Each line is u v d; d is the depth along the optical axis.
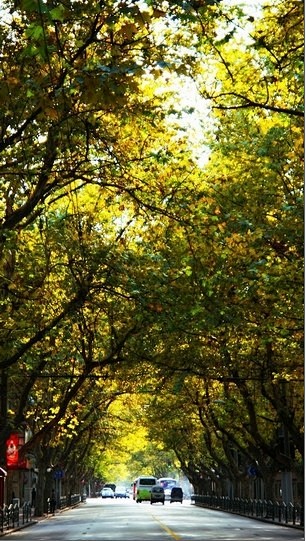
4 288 25.02
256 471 59.38
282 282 25.20
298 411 44.25
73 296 28.89
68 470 82.81
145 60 15.76
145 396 53.94
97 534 37.50
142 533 38.00
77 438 64.31
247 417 49.12
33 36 10.74
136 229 27.94
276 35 18.66
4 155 18.30
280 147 26.34
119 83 12.88
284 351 31.84
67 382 41.06
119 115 19.64
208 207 24.72
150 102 20.61
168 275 26.22
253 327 29.03
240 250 23.69
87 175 20.67
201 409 55.00
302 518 43.06
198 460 84.50
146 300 26.20
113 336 34.06
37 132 17.95
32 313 27.16
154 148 22.83
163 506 94.19
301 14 17.20
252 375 38.00
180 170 23.17
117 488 157.50
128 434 81.12
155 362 34.38
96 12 13.72
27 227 25.00
